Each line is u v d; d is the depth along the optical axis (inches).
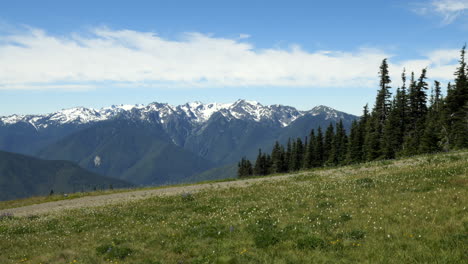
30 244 599.5
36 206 1242.0
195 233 522.3
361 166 1439.5
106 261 433.4
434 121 2677.2
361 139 3331.7
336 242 384.5
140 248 475.2
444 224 392.8
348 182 852.6
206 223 586.2
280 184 1112.8
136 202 1032.2
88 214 877.2
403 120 2947.8
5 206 1328.7
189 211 764.6
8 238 658.2
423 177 721.6
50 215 933.2
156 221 683.4
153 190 1486.2
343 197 652.1
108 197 1343.5
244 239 450.6
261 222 528.1
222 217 619.5
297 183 1078.4
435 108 3134.8
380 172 1007.6
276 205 671.8
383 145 2878.9
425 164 994.7
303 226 471.2
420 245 335.9
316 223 485.4
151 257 428.1
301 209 597.0
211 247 434.6
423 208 467.5
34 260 477.1
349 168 1456.7
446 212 431.8
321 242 387.9
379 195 610.5
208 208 763.4
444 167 809.5
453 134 2456.9
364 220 459.8
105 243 530.9
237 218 591.8
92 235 608.7
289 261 345.4
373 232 404.2
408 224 411.2
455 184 591.2
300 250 376.5
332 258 340.5
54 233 673.6
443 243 333.7
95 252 481.4
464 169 717.9
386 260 315.0
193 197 992.2
